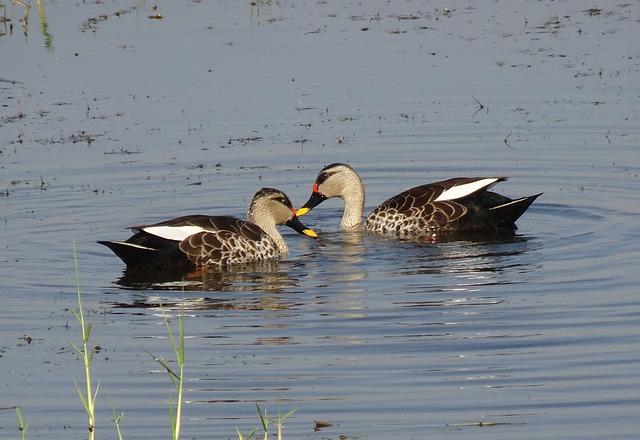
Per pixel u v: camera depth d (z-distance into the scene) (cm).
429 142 2231
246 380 1243
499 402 1170
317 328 1397
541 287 1537
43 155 2167
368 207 2030
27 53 2717
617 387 1198
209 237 1692
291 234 1938
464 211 1869
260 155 2180
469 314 1434
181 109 2383
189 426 1133
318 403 1179
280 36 2844
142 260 1666
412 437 1091
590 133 2241
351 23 2967
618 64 2588
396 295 1520
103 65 2633
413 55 2684
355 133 2272
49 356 1325
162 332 1398
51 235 1823
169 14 3059
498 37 2817
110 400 1202
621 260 1644
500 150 2188
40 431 1134
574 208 1923
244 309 1481
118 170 2105
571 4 3116
